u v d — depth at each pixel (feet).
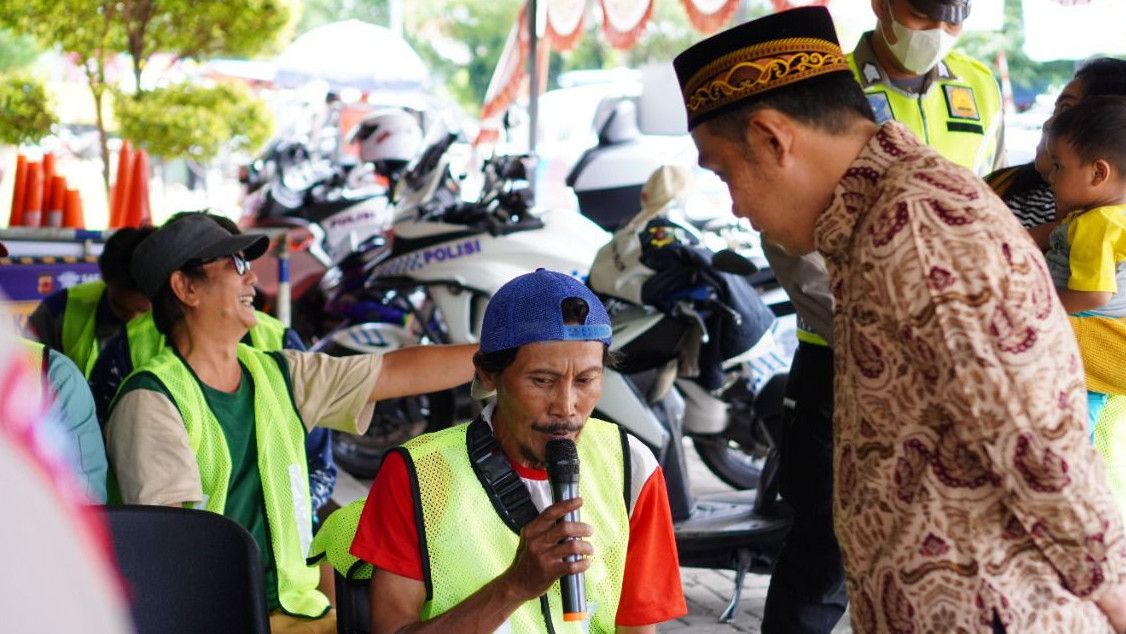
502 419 6.59
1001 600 5.22
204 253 9.19
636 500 6.83
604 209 26.08
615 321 15.24
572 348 6.35
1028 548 5.25
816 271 9.93
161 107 25.46
